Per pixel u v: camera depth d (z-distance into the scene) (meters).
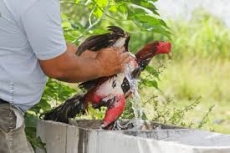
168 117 7.68
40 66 5.11
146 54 5.54
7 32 4.97
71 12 14.94
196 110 14.48
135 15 6.49
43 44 4.96
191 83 17.36
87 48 5.46
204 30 20.05
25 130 5.88
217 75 18.03
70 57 5.09
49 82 6.44
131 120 5.66
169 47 5.57
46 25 4.93
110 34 5.47
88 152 5.19
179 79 17.48
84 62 5.17
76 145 5.29
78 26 6.57
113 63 5.33
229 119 13.88
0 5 4.95
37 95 5.20
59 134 5.46
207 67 18.36
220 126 13.23
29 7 4.90
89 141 5.18
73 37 6.64
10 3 4.94
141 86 6.83
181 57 18.80
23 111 5.19
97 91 5.48
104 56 5.30
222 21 20.97
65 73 5.10
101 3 6.66
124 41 5.47
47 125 5.59
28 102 5.16
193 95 17.05
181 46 19.16
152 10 6.44
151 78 6.73
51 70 5.06
